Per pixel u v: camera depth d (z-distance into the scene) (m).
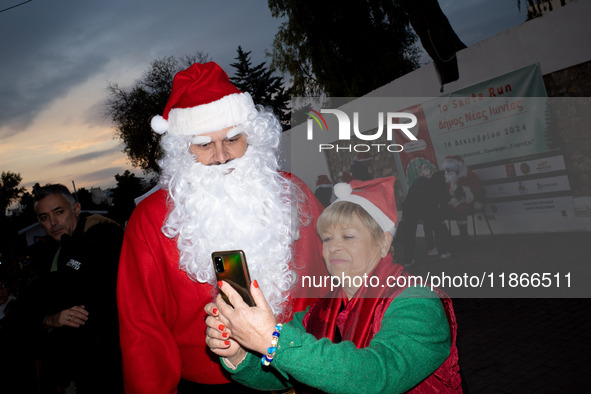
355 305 1.08
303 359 0.91
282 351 0.93
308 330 1.19
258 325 0.95
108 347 1.97
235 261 1.00
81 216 2.14
